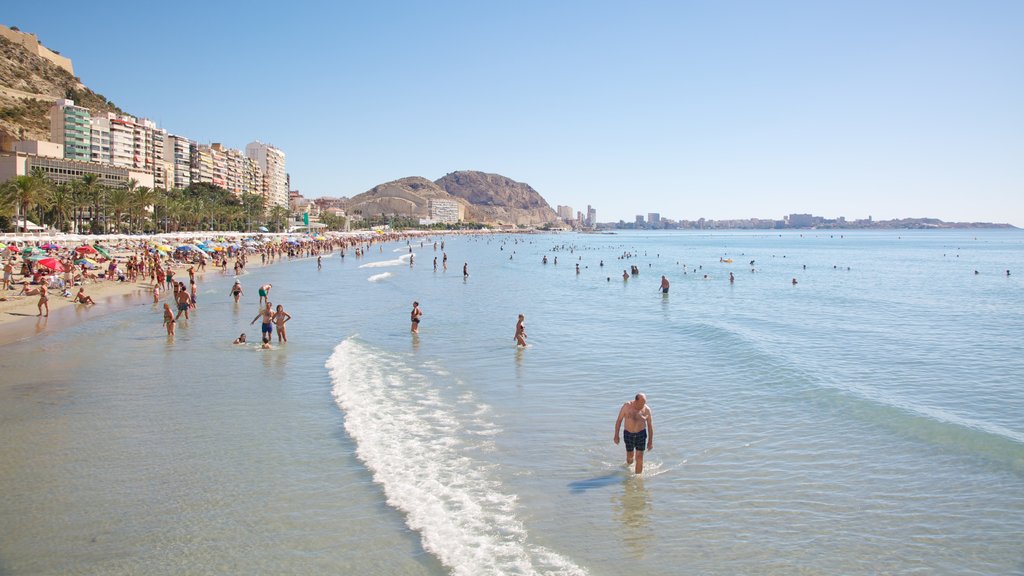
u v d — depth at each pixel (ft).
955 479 43.57
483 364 81.46
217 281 199.93
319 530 35.99
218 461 46.34
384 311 132.46
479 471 44.80
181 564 32.50
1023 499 40.24
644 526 36.81
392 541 34.76
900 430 54.29
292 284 195.52
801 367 80.48
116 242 294.87
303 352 86.74
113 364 78.28
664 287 175.52
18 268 198.08
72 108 515.09
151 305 135.33
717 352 90.58
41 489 41.39
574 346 94.99
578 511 38.65
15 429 53.36
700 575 31.73
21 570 31.91
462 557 33.04
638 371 77.97
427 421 56.39
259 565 32.37
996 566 32.55
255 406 60.34
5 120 513.04
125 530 35.99
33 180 279.49
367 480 42.96
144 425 54.44
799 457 48.06
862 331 114.62
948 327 120.37
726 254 487.61
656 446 50.65
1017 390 69.26
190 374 73.31
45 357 82.17
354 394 64.80
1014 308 153.48
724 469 45.68
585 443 50.90
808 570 32.27
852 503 39.96
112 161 549.54
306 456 47.42
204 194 545.44
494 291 184.24
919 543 34.94
